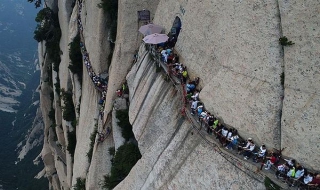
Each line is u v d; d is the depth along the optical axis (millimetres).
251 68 20734
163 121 26406
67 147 55281
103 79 43250
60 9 60094
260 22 20516
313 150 17375
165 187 23391
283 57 19359
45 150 71562
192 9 27531
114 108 35000
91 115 43531
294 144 18125
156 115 27297
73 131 54875
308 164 17547
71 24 54250
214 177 20562
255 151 19672
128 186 27141
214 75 23703
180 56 28281
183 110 24281
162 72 28547
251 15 21141
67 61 55500
